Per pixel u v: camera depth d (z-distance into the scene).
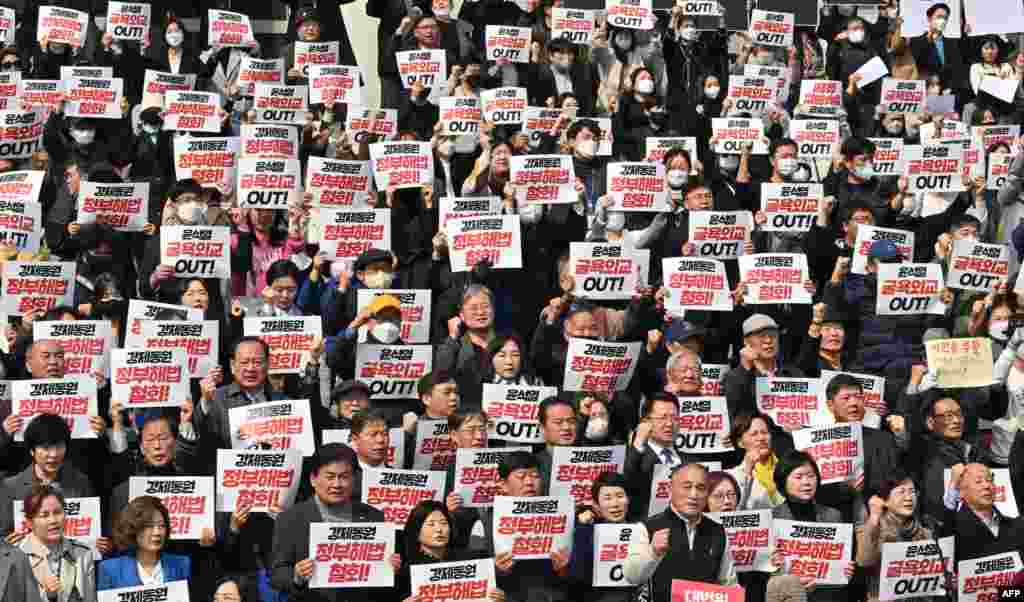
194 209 22.09
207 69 27.78
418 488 17.52
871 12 32.47
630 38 28.23
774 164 25.42
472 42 29.33
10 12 27.44
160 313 19.62
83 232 21.88
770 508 18.34
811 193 23.66
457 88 27.06
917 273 22.38
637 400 20.69
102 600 15.57
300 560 16.44
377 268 21.33
